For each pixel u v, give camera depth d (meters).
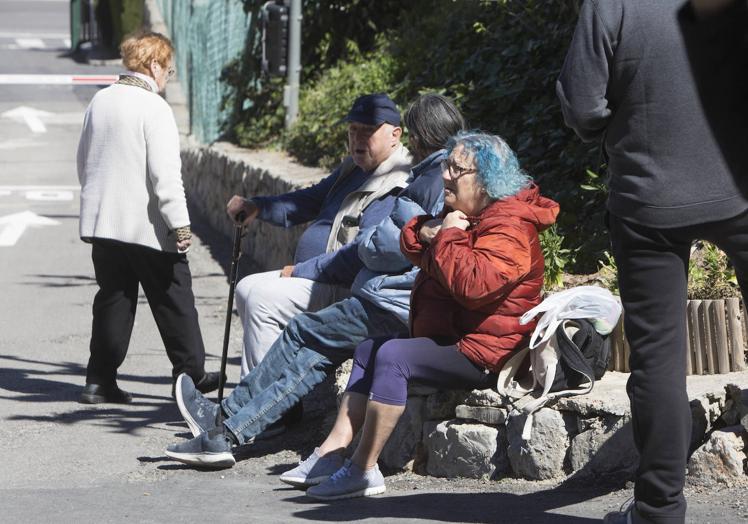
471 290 10.02
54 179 41.22
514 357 10.52
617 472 10.23
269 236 24.89
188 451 12.09
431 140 11.88
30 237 30.56
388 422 10.53
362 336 12.12
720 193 7.82
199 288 23.94
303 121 29.11
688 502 9.38
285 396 12.17
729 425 10.05
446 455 11.12
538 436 10.54
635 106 7.91
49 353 18.41
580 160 17.36
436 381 10.59
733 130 7.84
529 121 19.19
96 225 14.57
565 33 20.52
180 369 15.07
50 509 10.51
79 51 80.38
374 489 10.68
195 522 9.89
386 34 31.22
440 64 24.62
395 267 11.88
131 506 10.60
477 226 10.23
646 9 7.82
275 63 29.22
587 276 14.63
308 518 9.93
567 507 9.71
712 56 7.78
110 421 14.41
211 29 35.41
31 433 13.87
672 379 8.08
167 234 14.64
